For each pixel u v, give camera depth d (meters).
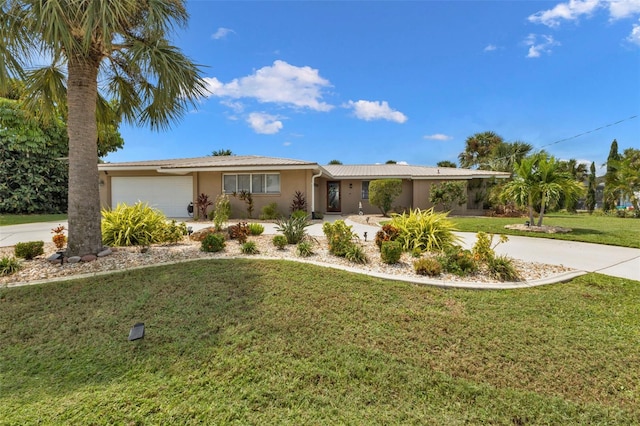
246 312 3.57
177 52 5.62
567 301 3.97
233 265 5.38
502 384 2.41
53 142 18.09
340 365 2.62
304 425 1.99
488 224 11.94
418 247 6.60
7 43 4.51
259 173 14.77
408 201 18.84
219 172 14.87
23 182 17.17
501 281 4.70
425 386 2.38
